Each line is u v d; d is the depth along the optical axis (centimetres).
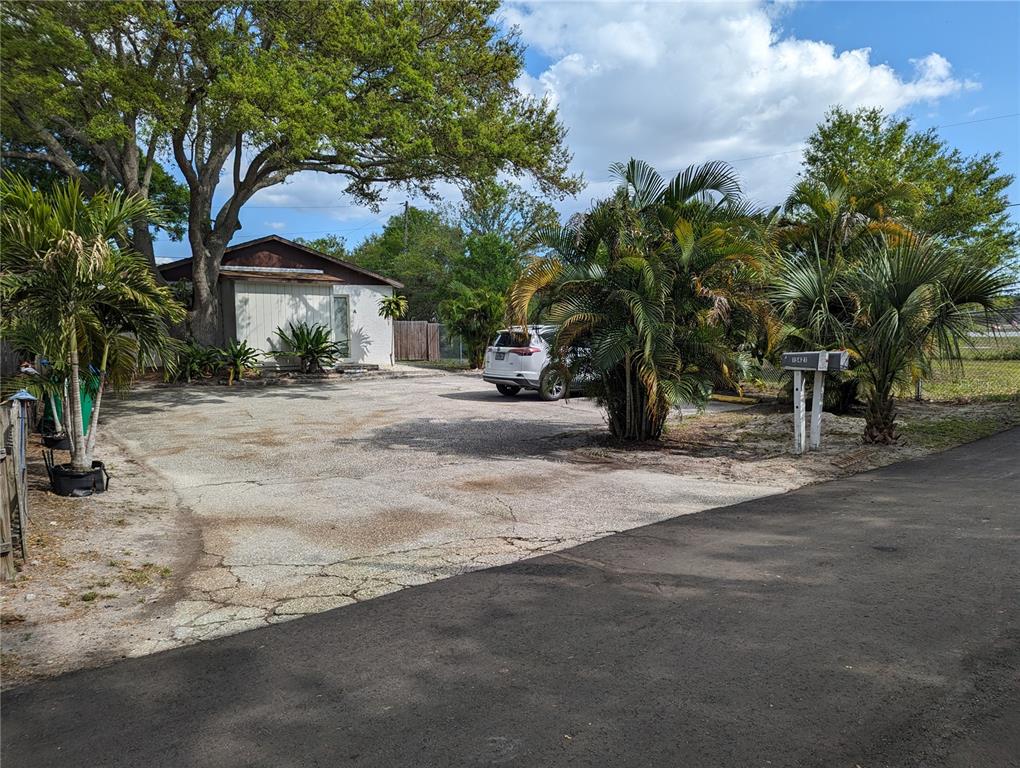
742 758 252
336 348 2064
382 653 346
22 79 1227
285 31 1466
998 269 855
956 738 263
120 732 278
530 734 271
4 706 300
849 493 682
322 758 257
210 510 638
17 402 541
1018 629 357
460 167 1716
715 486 736
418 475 791
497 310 2328
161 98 1339
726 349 902
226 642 363
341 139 1440
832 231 1261
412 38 1533
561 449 953
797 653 335
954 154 2075
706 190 946
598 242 959
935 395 1447
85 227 649
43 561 482
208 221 1912
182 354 1741
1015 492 655
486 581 451
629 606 402
